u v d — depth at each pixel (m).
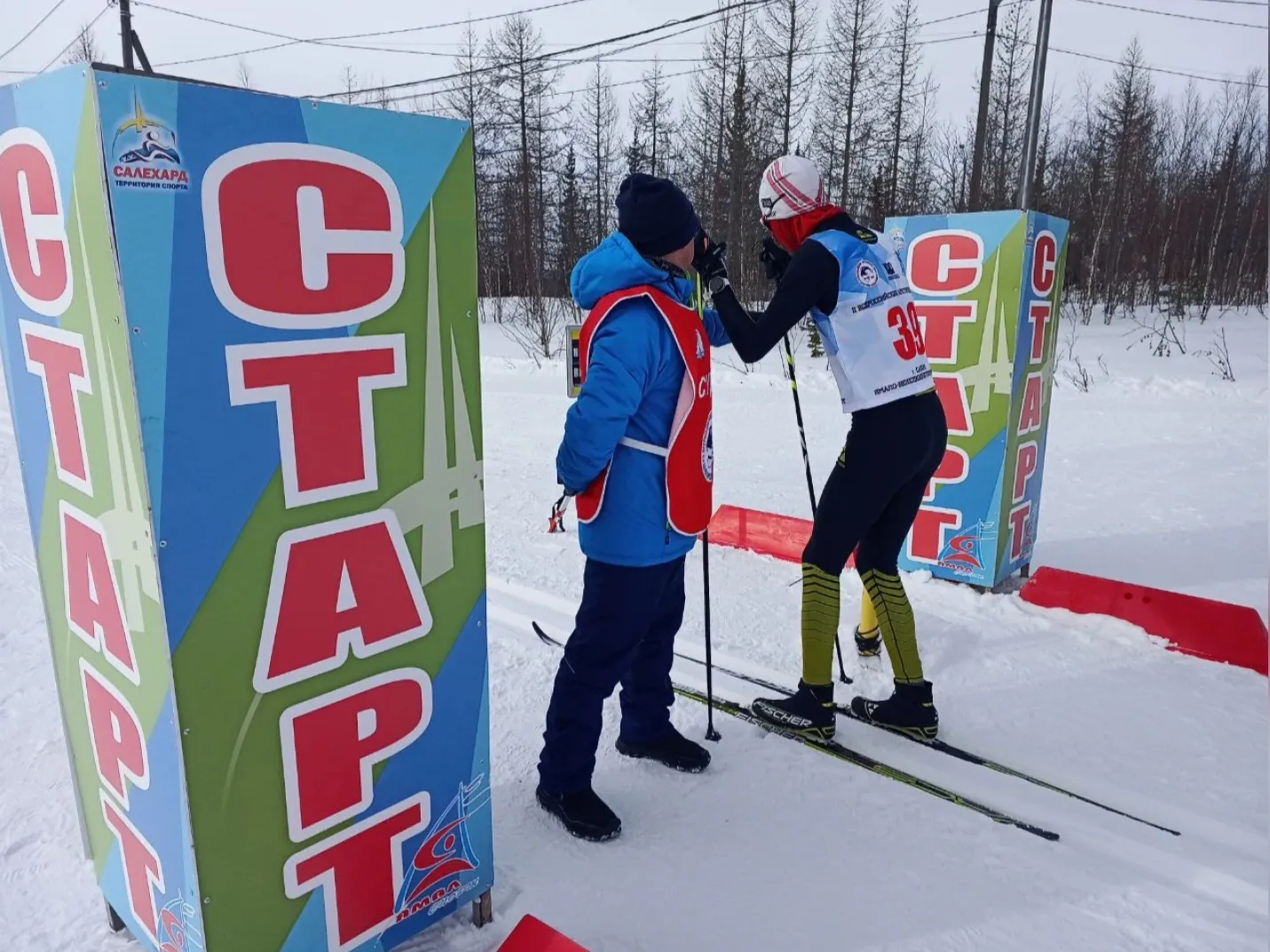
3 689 2.71
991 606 3.38
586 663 1.96
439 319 1.43
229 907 1.35
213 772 1.29
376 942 1.57
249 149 1.15
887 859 1.97
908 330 2.36
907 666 2.46
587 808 2.04
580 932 1.74
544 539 4.21
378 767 1.50
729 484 5.25
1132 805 2.17
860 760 2.37
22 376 1.38
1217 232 18.20
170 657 1.21
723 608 3.39
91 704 1.50
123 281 1.06
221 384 1.18
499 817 2.11
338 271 1.28
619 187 1.89
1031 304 3.33
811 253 2.25
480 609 1.62
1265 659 2.85
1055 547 4.11
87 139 1.04
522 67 21.77
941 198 22.12
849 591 3.54
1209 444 6.23
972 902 1.84
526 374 10.20
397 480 1.43
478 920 1.74
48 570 1.50
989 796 2.21
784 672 2.87
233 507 1.23
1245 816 2.12
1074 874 1.93
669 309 1.83
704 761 2.31
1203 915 1.81
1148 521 4.51
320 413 1.30
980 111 13.84
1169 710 2.62
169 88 1.06
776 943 1.72
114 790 1.49
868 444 2.31
